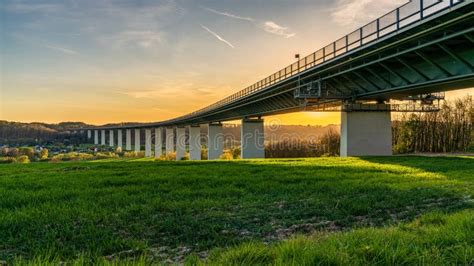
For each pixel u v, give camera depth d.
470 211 9.67
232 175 20.44
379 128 44.62
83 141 191.88
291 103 50.81
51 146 157.25
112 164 31.16
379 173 21.45
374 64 32.38
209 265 5.27
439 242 5.93
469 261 5.10
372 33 29.48
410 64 30.16
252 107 67.69
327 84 43.78
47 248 7.06
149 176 19.88
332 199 12.73
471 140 79.44
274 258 5.35
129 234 8.60
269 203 12.27
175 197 13.21
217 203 11.96
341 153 45.78
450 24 22.47
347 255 5.10
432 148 81.12
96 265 5.63
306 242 5.82
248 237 8.41
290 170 23.48
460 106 81.44
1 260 6.67
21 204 12.00
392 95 40.31
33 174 22.30
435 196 13.34
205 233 8.62
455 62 25.95
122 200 12.37
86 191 14.45
